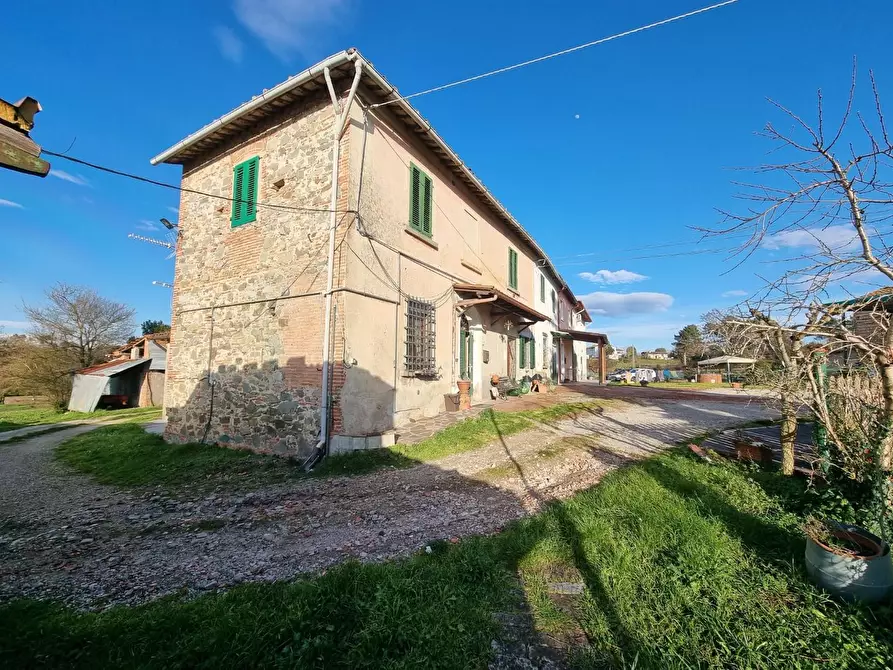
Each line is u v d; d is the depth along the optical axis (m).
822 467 4.49
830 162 3.19
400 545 3.79
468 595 2.84
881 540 2.83
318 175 7.90
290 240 8.20
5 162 2.34
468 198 12.33
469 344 12.62
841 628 2.42
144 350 31.27
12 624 2.58
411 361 9.02
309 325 7.68
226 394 8.80
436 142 9.61
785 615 2.55
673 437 8.02
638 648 2.30
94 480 7.27
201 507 5.29
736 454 6.03
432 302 10.04
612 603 2.71
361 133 7.87
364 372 7.62
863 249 3.13
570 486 5.29
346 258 7.34
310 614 2.59
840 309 3.47
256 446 8.12
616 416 10.62
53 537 4.45
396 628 2.45
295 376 7.73
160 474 7.10
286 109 8.55
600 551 3.37
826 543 2.90
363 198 7.84
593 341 25.92
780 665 2.18
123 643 2.39
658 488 4.82
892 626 2.44
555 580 3.08
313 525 4.41
